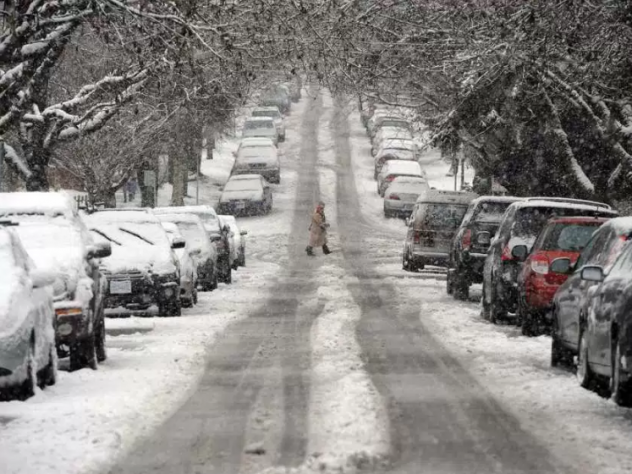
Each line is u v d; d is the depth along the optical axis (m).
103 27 45.91
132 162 86.62
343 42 60.47
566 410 23.86
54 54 59.25
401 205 127.12
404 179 130.62
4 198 35.28
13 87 51.19
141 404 24.80
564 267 32.47
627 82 55.53
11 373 24.69
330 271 76.31
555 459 19.02
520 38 50.09
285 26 56.28
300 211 132.88
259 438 20.97
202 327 41.84
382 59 64.25
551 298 37.44
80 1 45.25
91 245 34.06
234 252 79.81
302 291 61.34
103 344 33.34
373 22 62.72
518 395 25.91
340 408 23.72
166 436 21.30
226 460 19.11
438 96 71.88
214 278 61.75
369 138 194.38
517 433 21.38
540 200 45.75
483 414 23.44
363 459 18.80
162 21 47.25
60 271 30.84
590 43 51.16
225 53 56.06
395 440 20.66
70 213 34.66
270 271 78.88
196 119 86.44
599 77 55.88
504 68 55.19
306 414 23.48
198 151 135.00
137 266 45.34
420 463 18.70
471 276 53.47
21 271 26.84
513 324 43.22
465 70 60.94
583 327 27.25
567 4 47.12
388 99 79.75
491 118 65.62
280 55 58.69
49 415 23.12
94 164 85.44
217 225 69.56
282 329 41.69
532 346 35.59
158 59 51.78
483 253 53.28
